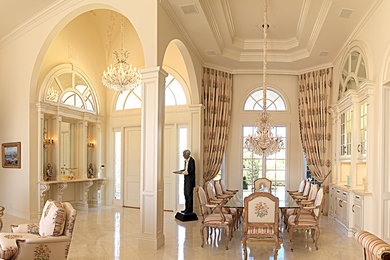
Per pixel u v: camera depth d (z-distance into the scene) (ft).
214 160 27.86
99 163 30.37
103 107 31.12
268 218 14.15
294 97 29.96
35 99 24.25
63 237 12.51
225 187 29.40
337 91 25.80
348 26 20.29
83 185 28.68
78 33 28.22
